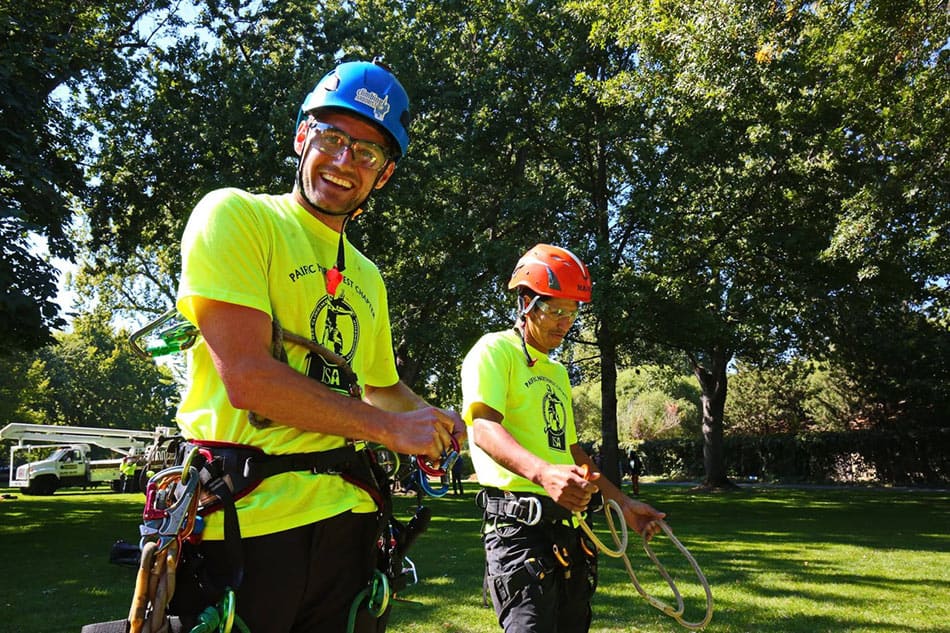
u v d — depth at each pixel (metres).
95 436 32.56
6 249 12.40
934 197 13.93
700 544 12.34
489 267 20.48
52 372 58.06
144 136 19.20
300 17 20.31
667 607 3.05
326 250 2.05
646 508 3.43
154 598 1.64
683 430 52.31
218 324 1.71
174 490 1.73
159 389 65.44
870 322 29.30
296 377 1.69
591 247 19.58
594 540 3.00
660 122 20.17
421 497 2.19
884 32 12.36
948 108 13.14
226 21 20.39
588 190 22.69
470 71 22.19
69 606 7.23
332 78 1.99
